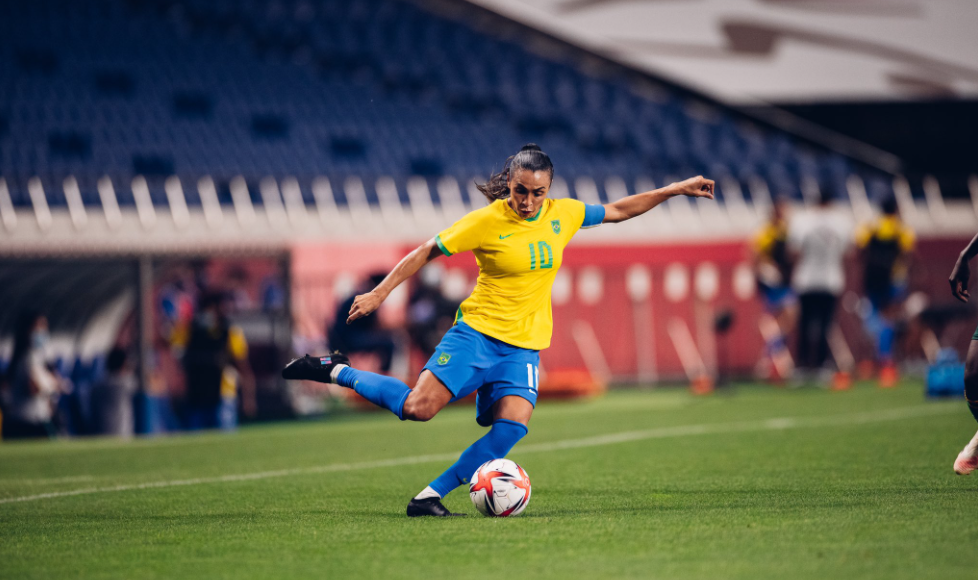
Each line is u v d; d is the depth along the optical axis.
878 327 53.53
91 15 102.25
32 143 88.88
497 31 116.25
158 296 59.78
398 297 61.25
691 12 107.25
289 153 94.88
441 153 98.88
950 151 110.62
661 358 63.47
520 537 16.09
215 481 25.52
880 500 18.59
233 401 46.75
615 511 18.55
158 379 52.28
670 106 108.69
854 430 31.77
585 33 106.75
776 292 55.56
